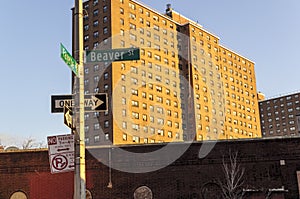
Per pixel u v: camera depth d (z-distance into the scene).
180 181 25.47
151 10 92.38
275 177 25.20
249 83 128.00
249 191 25.14
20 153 26.09
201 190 25.28
